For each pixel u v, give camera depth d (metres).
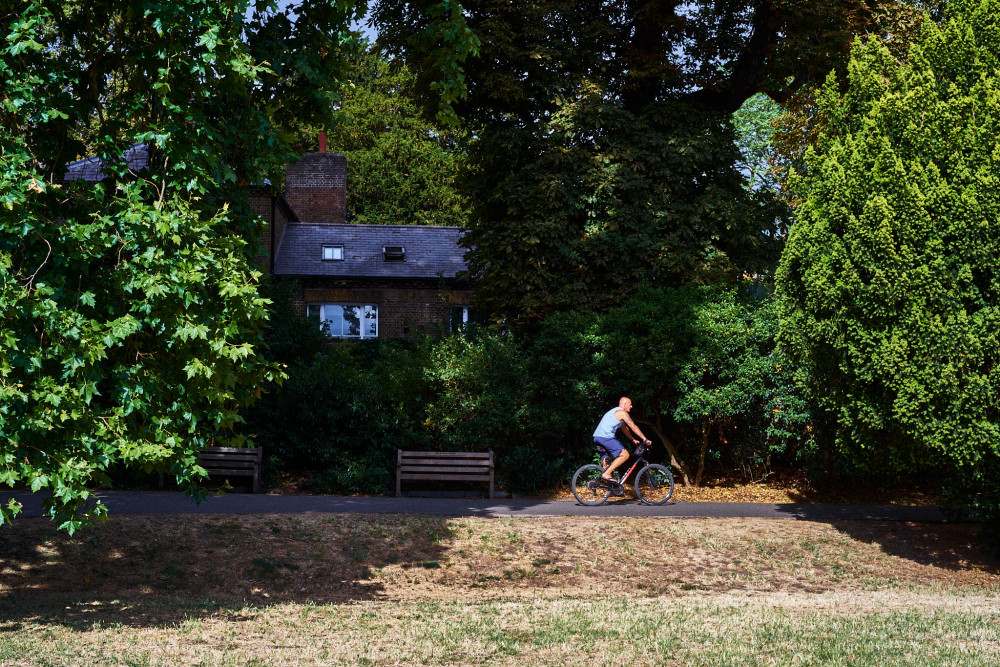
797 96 22.20
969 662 6.82
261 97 9.31
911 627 8.05
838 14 19.52
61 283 7.57
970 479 11.10
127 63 8.13
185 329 7.75
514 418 16.70
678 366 16.50
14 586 9.75
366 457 16.39
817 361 11.90
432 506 14.38
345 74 9.76
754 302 17.58
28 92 7.46
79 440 7.68
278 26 9.14
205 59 7.80
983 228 10.51
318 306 32.00
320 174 37.22
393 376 17.55
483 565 11.38
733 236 19.66
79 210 7.98
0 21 7.68
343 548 11.61
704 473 18.12
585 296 19.28
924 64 11.62
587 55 20.58
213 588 10.17
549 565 11.45
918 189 10.81
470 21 20.22
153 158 8.56
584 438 17.77
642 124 19.97
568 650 7.15
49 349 7.39
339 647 7.10
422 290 32.06
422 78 20.47
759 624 8.16
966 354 10.41
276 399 16.45
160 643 7.05
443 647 7.20
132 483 15.76
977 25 11.56
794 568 11.74
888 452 11.77
